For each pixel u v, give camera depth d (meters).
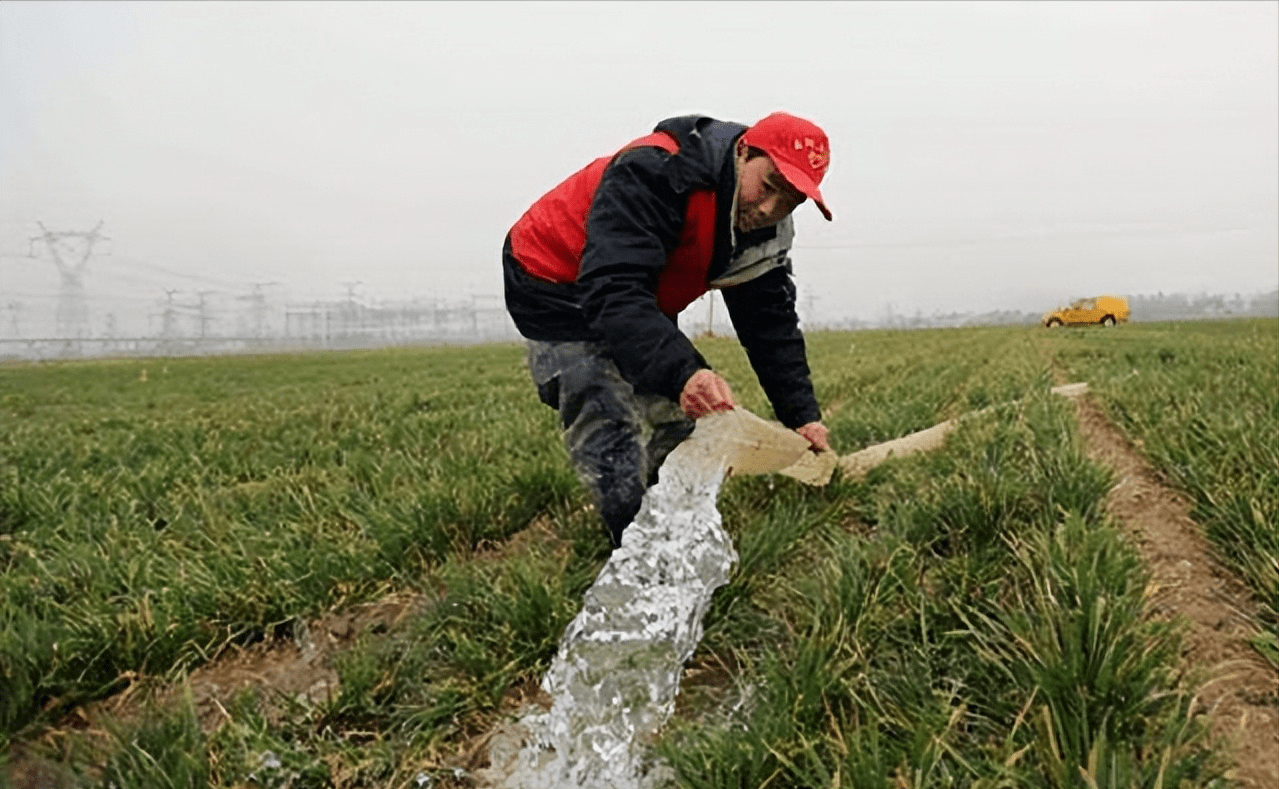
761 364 4.19
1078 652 2.48
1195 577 3.50
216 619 3.85
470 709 3.09
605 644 3.03
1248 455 4.34
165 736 2.84
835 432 6.73
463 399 12.60
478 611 3.67
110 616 3.64
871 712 2.52
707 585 3.33
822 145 3.20
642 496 3.64
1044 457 4.46
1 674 3.20
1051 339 29.72
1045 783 2.19
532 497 5.07
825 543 3.99
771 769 2.42
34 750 3.00
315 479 6.09
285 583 3.98
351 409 11.27
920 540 3.86
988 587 3.24
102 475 6.79
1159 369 9.52
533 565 3.86
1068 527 3.38
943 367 15.59
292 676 3.57
